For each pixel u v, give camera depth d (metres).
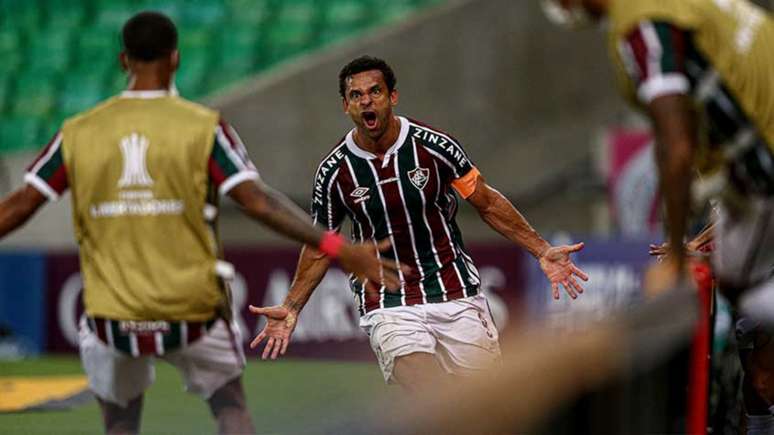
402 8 51.50
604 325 7.06
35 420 23.41
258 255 37.91
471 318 18.20
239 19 52.66
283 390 28.61
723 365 13.95
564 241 35.38
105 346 13.61
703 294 10.55
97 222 13.41
